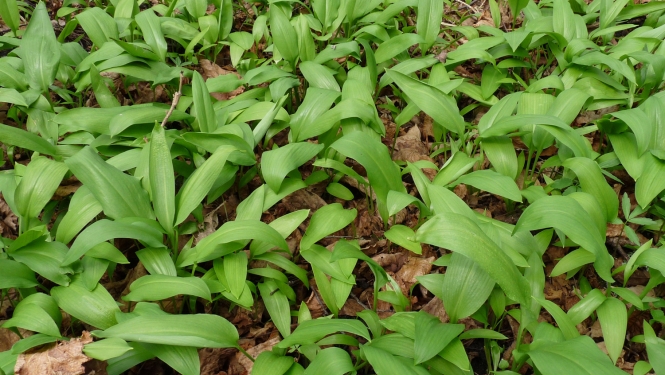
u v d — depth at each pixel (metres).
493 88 1.13
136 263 0.95
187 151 0.98
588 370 0.66
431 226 0.74
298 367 0.75
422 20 1.18
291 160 0.91
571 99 1.01
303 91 1.21
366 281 0.93
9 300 0.87
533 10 1.27
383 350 0.71
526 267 0.84
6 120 1.13
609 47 1.20
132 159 0.94
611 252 0.95
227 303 0.89
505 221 0.99
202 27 1.25
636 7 1.28
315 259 0.86
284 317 0.84
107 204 0.84
